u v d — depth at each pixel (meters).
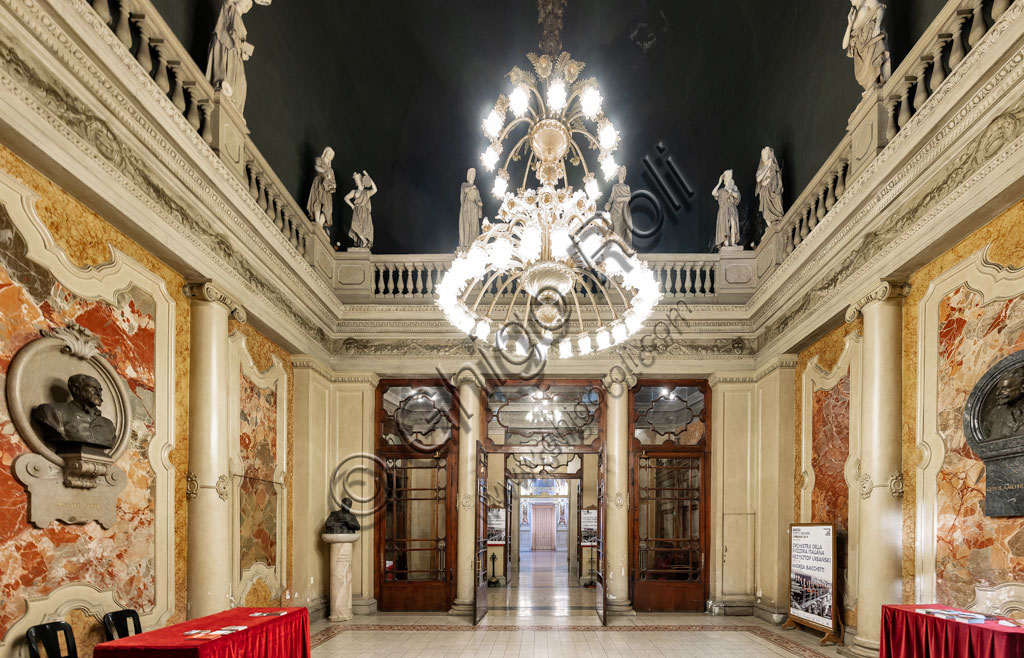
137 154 5.32
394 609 10.51
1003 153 4.66
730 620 9.67
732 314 10.49
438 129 13.45
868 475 6.49
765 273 10.01
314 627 9.12
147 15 5.52
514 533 17.23
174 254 5.89
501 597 12.23
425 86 13.09
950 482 5.57
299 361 9.49
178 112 5.62
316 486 9.91
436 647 7.84
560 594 12.68
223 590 6.46
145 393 5.73
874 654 6.20
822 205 8.06
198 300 6.54
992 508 4.91
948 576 5.54
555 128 5.60
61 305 4.71
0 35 3.92
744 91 11.45
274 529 8.70
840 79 8.25
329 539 9.64
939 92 5.25
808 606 8.23
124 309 5.47
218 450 6.52
